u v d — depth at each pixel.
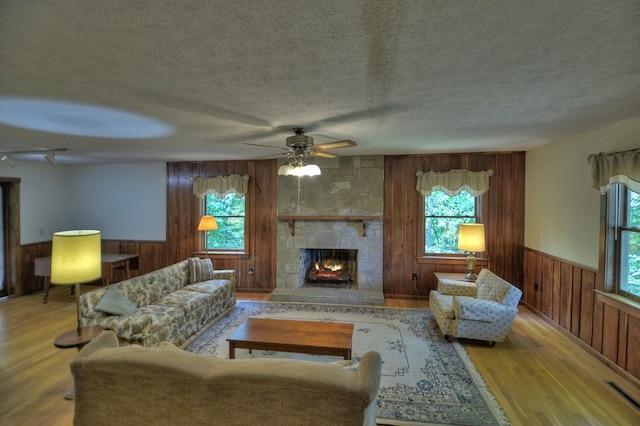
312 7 1.27
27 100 2.42
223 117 2.90
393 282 5.52
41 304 5.18
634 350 2.91
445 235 5.42
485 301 3.66
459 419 2.43
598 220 3.43
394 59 1.76
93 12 1.28
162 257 6.22
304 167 3.32
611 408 2.57
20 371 3.09
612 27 1.44
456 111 2.76
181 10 1.27
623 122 3.11
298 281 5.72
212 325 4.26
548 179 4.43
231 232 6.06
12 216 5.62
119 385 1.49
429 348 3.60
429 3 1.25
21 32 1.43
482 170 5.17
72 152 4.95
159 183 6.19
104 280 5.50
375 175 5.47
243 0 1.22
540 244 4.62
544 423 2.40
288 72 1.92
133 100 2.42
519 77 2.02
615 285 3.28
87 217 6.46
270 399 1.39
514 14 1.33
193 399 1.44
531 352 3.51
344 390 1.34
